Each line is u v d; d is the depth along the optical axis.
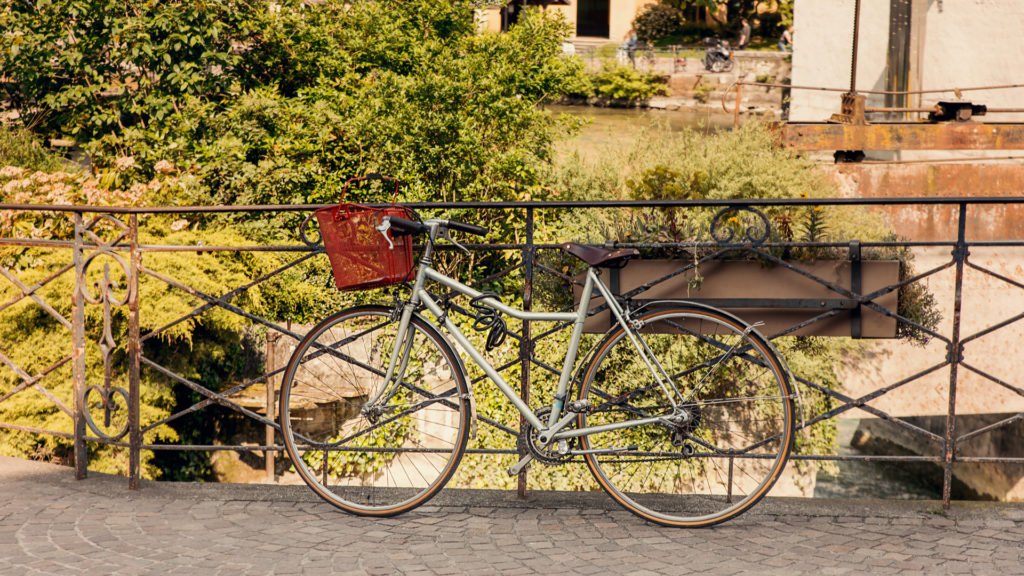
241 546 4.01
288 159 11.56
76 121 13.02
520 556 3.91
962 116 11.12
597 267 4.23
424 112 11.75
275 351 8.65
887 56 16.62
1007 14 14.73
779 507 4.42
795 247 4.55
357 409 4.55
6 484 4.74
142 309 7.60
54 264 7.95
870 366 8.71
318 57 13.70
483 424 8.07
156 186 9.36
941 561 3.83
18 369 4.93
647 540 4.08
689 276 4.56
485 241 11.18
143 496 4.61
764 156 10.02
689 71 38.72
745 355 4.24
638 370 5.28
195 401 8.99
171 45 12.94
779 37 44.59
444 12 14.36
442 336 4.38
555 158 12.02
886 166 10.68
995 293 8.86
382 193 11.49
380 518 4.36
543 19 13.12
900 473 12.66
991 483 11.73
